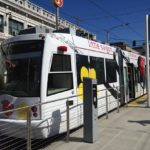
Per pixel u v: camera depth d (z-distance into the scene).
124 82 16.52
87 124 8.64
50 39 9.23
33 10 55.38
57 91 9.27
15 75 9.21
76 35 11.23
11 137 9.00
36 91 8.80
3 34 46.75
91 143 8.59
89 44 11.87
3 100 9.16
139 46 40.31
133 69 19.05
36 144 8.92
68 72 9.89
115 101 14.59
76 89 10.23
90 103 8.58
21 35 9.41
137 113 13.75
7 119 8.87
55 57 9.34
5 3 48.12
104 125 10.99
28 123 7.34
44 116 8.70
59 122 9.23
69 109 9.18
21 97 8.91
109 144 8.50
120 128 10.50
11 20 49.78
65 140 8.88
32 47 9.17
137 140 8.94
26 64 9.12
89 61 11.60
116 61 15.25
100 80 12.70
